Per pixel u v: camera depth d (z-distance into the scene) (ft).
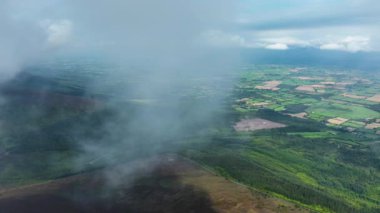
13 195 397.80
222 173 466.29
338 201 447.42
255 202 384.27
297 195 426.51
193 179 434.71
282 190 433.07
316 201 423.64
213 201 377.71
